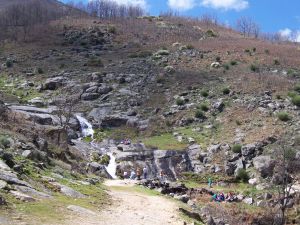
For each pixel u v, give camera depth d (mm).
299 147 38531
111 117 50531
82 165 33469
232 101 50812
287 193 30344
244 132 43750
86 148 42656
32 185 16453
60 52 75750
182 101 52656
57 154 29594
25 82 61250
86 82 59656
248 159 39281
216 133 45281
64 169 24719
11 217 11922
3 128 28516
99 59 69312
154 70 63656
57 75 62969
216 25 115688
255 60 66062
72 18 102625
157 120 50000
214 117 48656
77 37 84688
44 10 112500
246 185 36438
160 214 18578
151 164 40375
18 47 80000
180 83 58125
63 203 15414
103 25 92250
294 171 35875
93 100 55844
